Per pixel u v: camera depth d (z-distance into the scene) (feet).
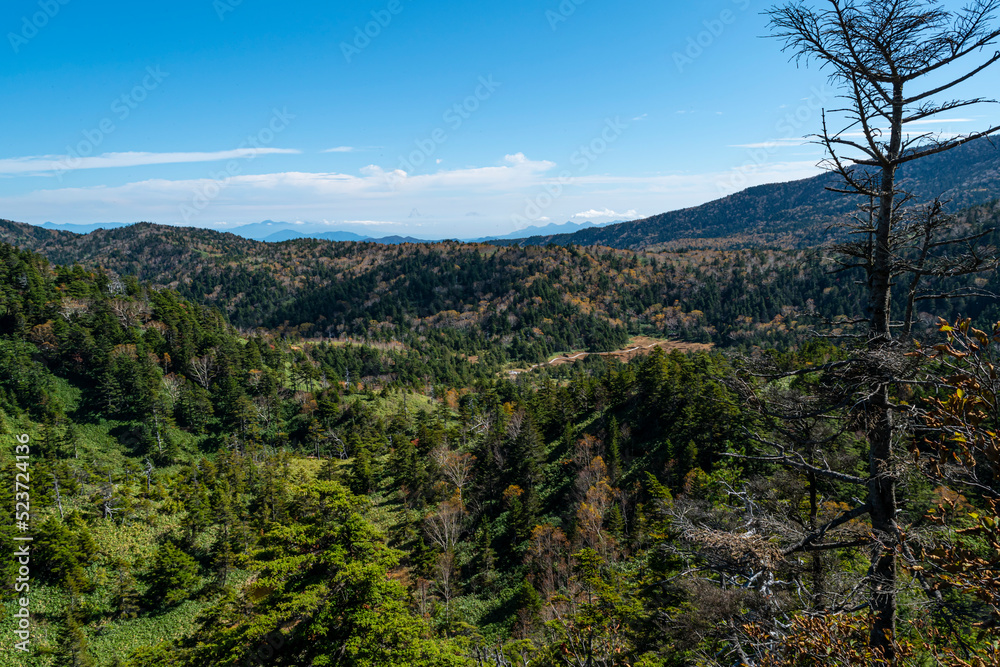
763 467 81.87
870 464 31.12
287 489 223.30
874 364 27.73
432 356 648.38
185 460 288.10
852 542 30.94
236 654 57.16
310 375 403.95
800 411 31.58
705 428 151.53
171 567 161.79
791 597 36.42
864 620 26.81
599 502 153.38
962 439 19.07
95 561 169.78
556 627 76.43
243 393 343.87
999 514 17.98
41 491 199.41
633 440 200.64
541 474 201.57
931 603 25.09
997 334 18.88
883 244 29.53
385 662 56.18
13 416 269.03
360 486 235.61
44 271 461.78
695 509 42.68
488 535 164.25
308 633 56.95
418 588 144.05
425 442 266.36
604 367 588.09
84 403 304.50
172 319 437.58
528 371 615.57
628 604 80.33
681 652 45.06
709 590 38.68
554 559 144.87
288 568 61.36
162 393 320.70
